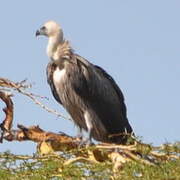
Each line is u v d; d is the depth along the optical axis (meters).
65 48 17.98
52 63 18.03
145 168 11.36
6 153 12.08
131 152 12.77
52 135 13.81
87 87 17.92
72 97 17.89
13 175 11.80
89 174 11.57
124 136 15.75
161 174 11.24
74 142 13.82
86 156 12.62
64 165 11.80
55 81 17.95
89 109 17.92
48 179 11.72
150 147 12.20
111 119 18.23
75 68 17.83
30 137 13.84
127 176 11.30
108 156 12.68
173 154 12.04
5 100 14.03
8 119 14.09
